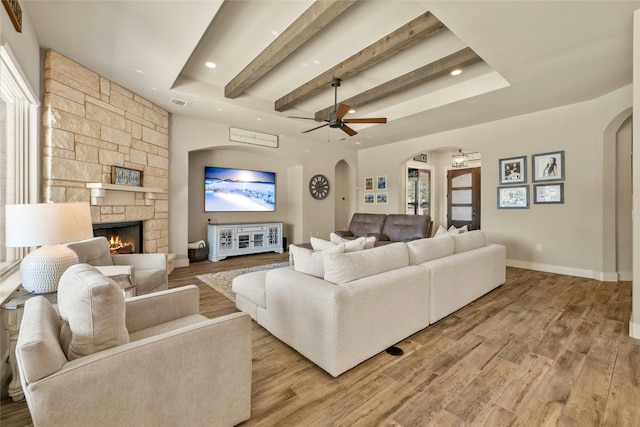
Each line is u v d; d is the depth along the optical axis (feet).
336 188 26.58
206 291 11.60
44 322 3.65
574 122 13.64
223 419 4.34
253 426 4.63
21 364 2.97
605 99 12.55
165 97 13.09
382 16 8.45
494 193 16.42
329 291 5.93
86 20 7.84
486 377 5.90
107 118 11.34
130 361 3.46
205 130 16.69
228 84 13.04
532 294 11.12
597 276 13.21
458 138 17.99
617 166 13.12
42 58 9.28
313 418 4.82
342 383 5.74
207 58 10.84
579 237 13.73
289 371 6.16
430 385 5.66
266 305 7.78
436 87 13.46
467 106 13.85
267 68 10.59
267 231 20.35
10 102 8.11
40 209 5.68
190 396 3.97
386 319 6.80
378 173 23.40
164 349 3.73
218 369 4.25
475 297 10.18
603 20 7.43
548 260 14.64
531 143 14.98
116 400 3.38
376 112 16.56
